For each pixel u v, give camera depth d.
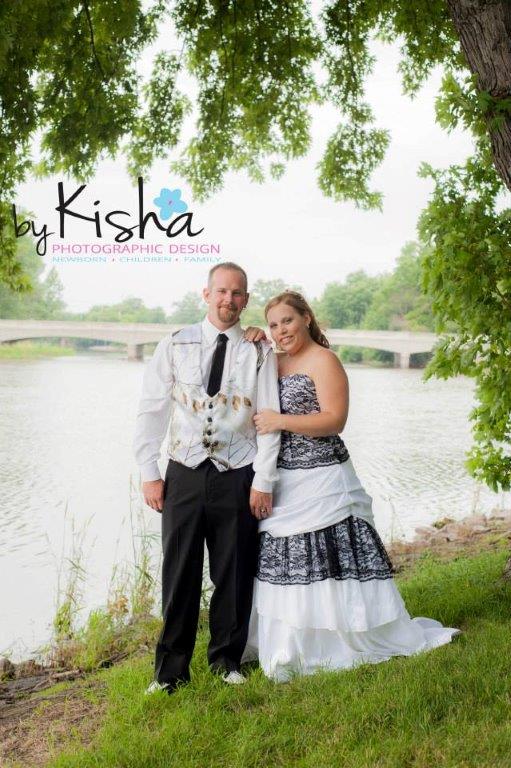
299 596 3.22
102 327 60.12
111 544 8.25
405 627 3.43
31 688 3.92
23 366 52.62
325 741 2.67
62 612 5.28
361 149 9.55
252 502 3.19
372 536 3.41
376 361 82.56
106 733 2.82
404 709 2.82
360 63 8.97
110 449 16.31
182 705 3.00
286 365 3.49
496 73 4.20
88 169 7.85
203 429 3.12
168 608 3.16
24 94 6.66
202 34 8.48
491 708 2.82
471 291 4.46
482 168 4.59
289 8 8.47
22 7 6.12
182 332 3.24
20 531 8.95
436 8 7.34
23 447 16.48
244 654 3.49
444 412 25.12
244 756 2.62
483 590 4.31
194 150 9.41
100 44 7.82
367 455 15.39
